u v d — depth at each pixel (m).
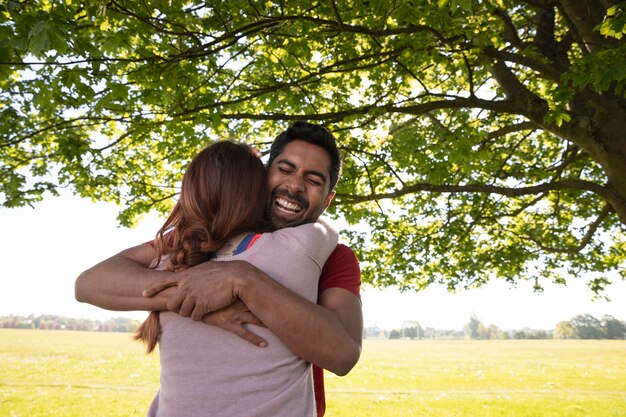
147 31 5.09
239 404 1.25
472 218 11.38
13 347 39.34
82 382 20.36
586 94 6.93
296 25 5.93
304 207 1.79
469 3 3.46
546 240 12.31
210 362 1.29
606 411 14.88
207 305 1.27
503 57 6.76
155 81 5.71
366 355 43.16
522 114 7.46
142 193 10.45
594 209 11.91
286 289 1.28
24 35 3.63
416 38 6.07
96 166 9.35
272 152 1.90
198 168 1.48
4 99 7.46
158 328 1.40
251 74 8.20
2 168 8.98
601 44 6.59
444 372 27.48
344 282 1.57
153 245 1.59
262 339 1.30
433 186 8.24
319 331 1.26
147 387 19.44
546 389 20.56
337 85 8.39
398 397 17.62
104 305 1.42
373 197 8.31
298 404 1.31
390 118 9.08
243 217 1.43
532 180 10.23
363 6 6.00
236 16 5.85
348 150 8.48
